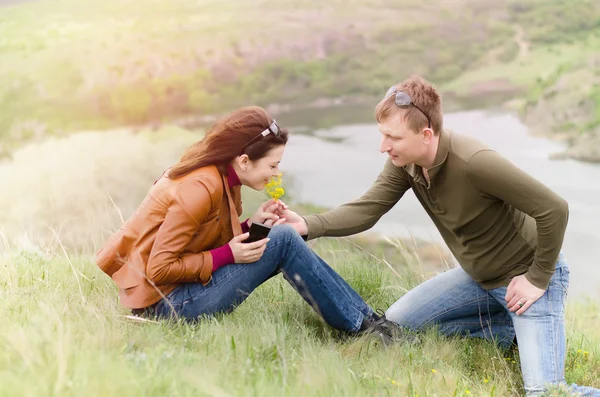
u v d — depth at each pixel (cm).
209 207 317
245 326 318
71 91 4316
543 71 4547
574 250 1202
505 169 321
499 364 371
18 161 1867
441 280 390
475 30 5941
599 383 368
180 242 314
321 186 1794
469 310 387
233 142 320
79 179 1366
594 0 6022
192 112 4528
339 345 349
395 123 325
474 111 3388
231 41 5725
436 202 349
